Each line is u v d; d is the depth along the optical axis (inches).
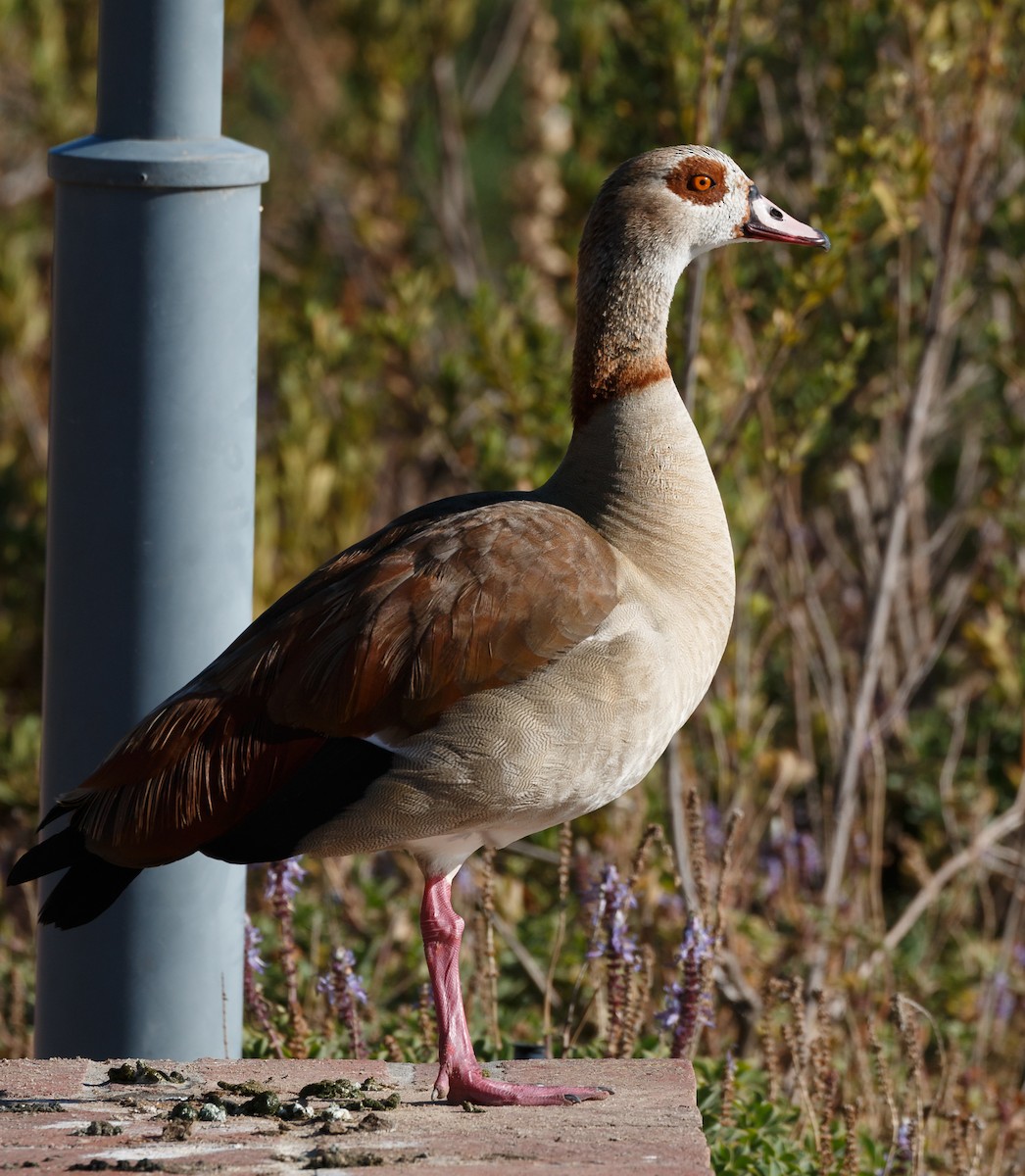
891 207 467.5
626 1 562.6
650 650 284.4
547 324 585.6
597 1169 240.8
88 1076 296.7
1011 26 533.0
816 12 609.3
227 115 908.6
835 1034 439.5
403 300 625.0
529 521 287.7
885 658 593.3
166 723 277.4
